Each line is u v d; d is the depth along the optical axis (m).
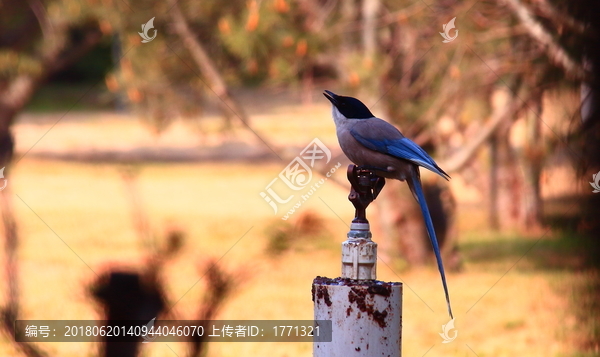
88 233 16.09
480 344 9.79
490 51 12.13
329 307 5.04
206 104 13.20
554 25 10.21
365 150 7.14
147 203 20.75
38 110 40.66
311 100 11.45
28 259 13.47
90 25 13.87
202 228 16.70
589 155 9.91
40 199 20.78
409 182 7.12
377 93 11.74
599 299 9.84
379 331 4.98
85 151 30.27
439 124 13.68
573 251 13.54
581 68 9.63
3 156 11.55
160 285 3.99
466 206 21.72
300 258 13.44
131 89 12.53
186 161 29.70
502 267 14.91
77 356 7.50
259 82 11.34
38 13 13.98
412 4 11.81
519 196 19.25
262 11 9.91
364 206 5.30
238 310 10.51
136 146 32.47
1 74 13.14
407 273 14.59
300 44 10.22
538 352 9.27
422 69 12.95
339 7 12.57
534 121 15.61
